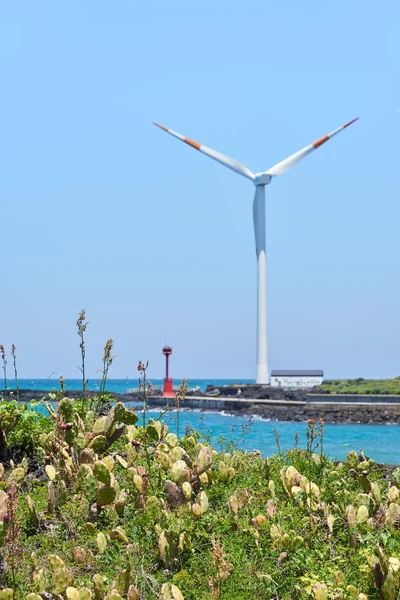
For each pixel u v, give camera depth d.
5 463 9.84
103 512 7.98
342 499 8.58
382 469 11.00
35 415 10.27
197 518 7.81
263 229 99.81
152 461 9.34
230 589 6.85
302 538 7.40
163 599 6.45
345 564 7.36
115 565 6.96
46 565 6.84
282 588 6.95
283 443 27.53
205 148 91.50
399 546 7.55
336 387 108.44
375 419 76.62
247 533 7.76
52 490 7.77
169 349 93.38
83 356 9.80
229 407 89.44
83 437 8.89
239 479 9.46
